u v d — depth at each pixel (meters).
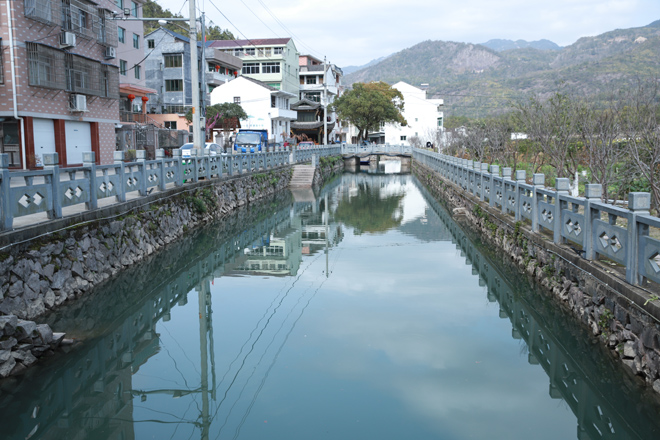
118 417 5.91
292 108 57.41
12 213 7.67
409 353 7.39
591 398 6.18
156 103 44.97
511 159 23.75
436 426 5.54
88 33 22.75
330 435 5.38
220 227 17.92
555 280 9.03
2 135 19.62
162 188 14.54
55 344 7.30
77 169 9.62
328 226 19.36
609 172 12.52
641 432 5.54
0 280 7.18
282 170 31.53
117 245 10.96
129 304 9.78
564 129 15.30
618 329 6.49
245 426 5.61
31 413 6.08
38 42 19.25
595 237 7.60
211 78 48.59
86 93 22.38
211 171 19.59
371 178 42.44
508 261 12.12
